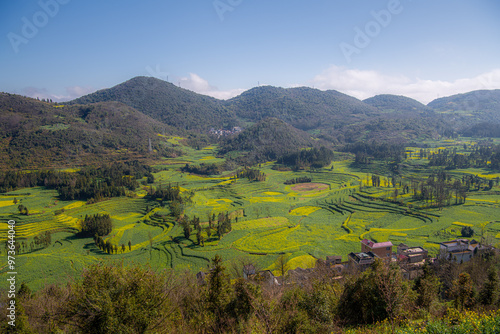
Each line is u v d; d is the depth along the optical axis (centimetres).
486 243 7594
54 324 2333
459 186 14162
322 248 8862
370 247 7031
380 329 2431
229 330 2652
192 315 2791
